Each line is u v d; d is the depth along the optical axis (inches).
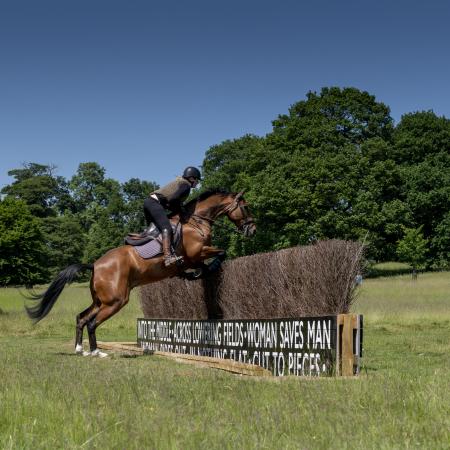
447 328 819.4
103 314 482.6
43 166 5152.6
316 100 2405.3
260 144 2471.7
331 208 2188.7
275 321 416.5
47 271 2001.7
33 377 320.8
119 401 247.0
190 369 403.2
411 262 2143.2
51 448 183.8
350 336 363.9
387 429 201.3
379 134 2389.3
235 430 202.7
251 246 2267.5
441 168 2541.8
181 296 561.0
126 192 4825.3
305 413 222.4
